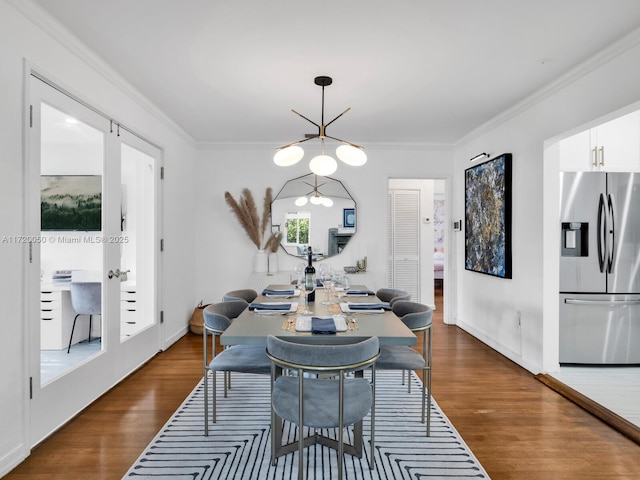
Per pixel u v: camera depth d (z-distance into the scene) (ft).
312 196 15.89
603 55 7.86
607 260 10.64
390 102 11.03
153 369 10.74
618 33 7.23
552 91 9.59
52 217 7.77
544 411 8.29
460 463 6.37
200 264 15.83
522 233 11.09
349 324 6.65
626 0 6.21
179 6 6.46
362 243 15.87
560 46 7.74
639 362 10.73
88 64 8.12
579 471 6.17
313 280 8.75
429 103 11.11
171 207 13.12
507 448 6.84
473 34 7.32
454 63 8.54
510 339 11.80
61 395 7.43
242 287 15.84
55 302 8.38
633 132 11.30
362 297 9.50
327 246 15.89
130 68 8.84
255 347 8.23
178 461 6.37
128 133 10.05
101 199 8.85
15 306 6.20
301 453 5.36
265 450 6.73
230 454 6.59
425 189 19.76
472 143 14.35
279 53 8.12
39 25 6.62
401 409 8.41
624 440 7.11
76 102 7.82
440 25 7.01
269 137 14.99
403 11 6.58
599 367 10.83
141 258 11.21
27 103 6.38
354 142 15.62
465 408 8.43
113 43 7.70
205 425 7.20
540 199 10.23
